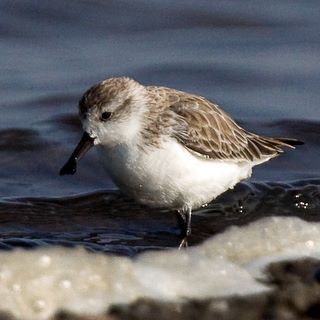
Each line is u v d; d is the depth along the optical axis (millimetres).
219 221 13391
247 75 19609
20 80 19094
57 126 17234
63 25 21641
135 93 12266
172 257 10609
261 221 11820
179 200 12531
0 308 9195
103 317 9281
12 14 21641
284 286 9953
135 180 12258
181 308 9492
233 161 12945
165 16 22094
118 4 22344
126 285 9719
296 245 11211
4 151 16188
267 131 17375
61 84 18953
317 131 17297
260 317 9477
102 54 20391
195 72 19734
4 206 13797
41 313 9234
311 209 13953
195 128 12422
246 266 10492
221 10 22219
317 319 9516
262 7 22359
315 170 15711
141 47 20797
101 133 12164
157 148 12086
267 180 14969
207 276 10109
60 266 9789
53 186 14945
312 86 19172
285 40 21156
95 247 12312
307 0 22703
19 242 12289
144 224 13328
